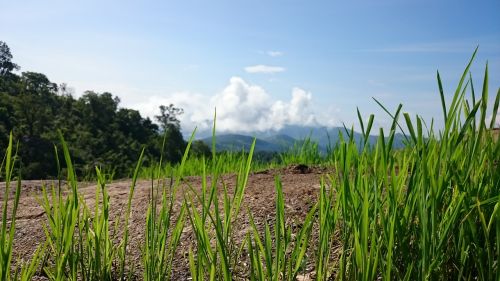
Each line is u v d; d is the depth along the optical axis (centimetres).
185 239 217
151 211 154
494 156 126
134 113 9569
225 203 143
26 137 7056
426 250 116
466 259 132
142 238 231
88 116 9162
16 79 10044
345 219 137
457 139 120
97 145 8019
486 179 131
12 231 130
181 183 411
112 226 260
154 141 8894
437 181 120
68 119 8994
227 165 539
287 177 398
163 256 153
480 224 131
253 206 262
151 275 154
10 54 10294
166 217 157
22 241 244
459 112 122
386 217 131
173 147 8788
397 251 135
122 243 189
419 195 124
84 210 159
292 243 196
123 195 354
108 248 171
